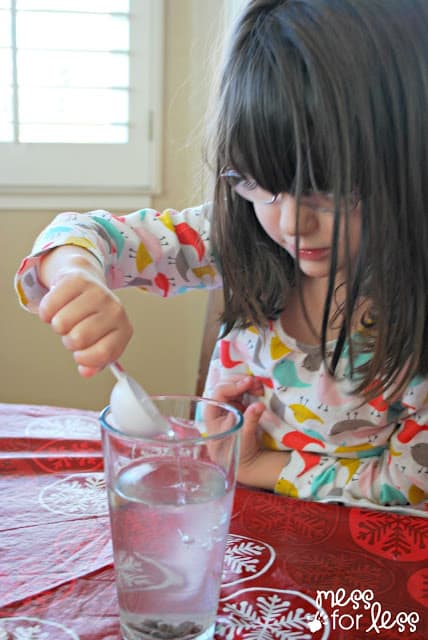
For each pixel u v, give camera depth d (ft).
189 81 5.74
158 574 1.55
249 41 2.25
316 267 2.32
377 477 2.76
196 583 1.57
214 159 2.59
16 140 5.68
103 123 5.78
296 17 2.13
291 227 2.16
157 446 1.55
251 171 2.19
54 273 2.11
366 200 2.15
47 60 5.68
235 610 1.75
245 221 2.75
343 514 2.24
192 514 1.53
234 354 3.07
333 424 2.85
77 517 2.14
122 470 1.56
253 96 2.11
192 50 5.70
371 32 2.09
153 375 6.33
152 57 5.74
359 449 2.89
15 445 2.60
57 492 2.30
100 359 1.74
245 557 1.97
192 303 6.16
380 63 2.08
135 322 6.19
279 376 2.91
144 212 3.13
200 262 3.13
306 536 2.10
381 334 2.41
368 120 2.06
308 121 2.04
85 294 1.80
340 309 2.58
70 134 5.79
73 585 1.80
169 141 5.89
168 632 1.58
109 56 5.74
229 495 1.60
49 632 1.63
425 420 2.75
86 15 5.67
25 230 5.86
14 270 5.91
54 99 5.74
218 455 1.59
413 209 2.22
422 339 2.51
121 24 5.71
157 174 5.90
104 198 5.89
